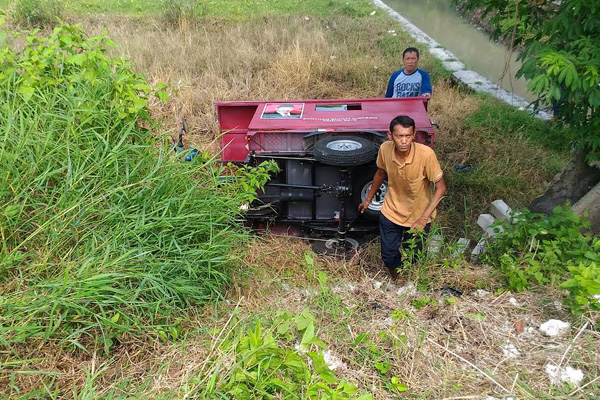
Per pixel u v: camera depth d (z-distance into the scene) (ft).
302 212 17.93
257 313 11.88
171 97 28.14
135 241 11.94
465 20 55.83
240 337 9.90
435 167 13.80
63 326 10.35
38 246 11.37
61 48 15.42
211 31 43.24
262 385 8.98
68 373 9.89
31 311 9.98
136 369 10.22
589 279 10.95
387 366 10.47
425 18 57.36
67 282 10.36
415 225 14.37
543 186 21.66
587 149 16.43
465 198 19.70
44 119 13.15
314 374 9.56
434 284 13.71
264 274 14.15
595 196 15.53
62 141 13.01
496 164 22.90
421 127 16.97
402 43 41.73
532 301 12.51
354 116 17.65
